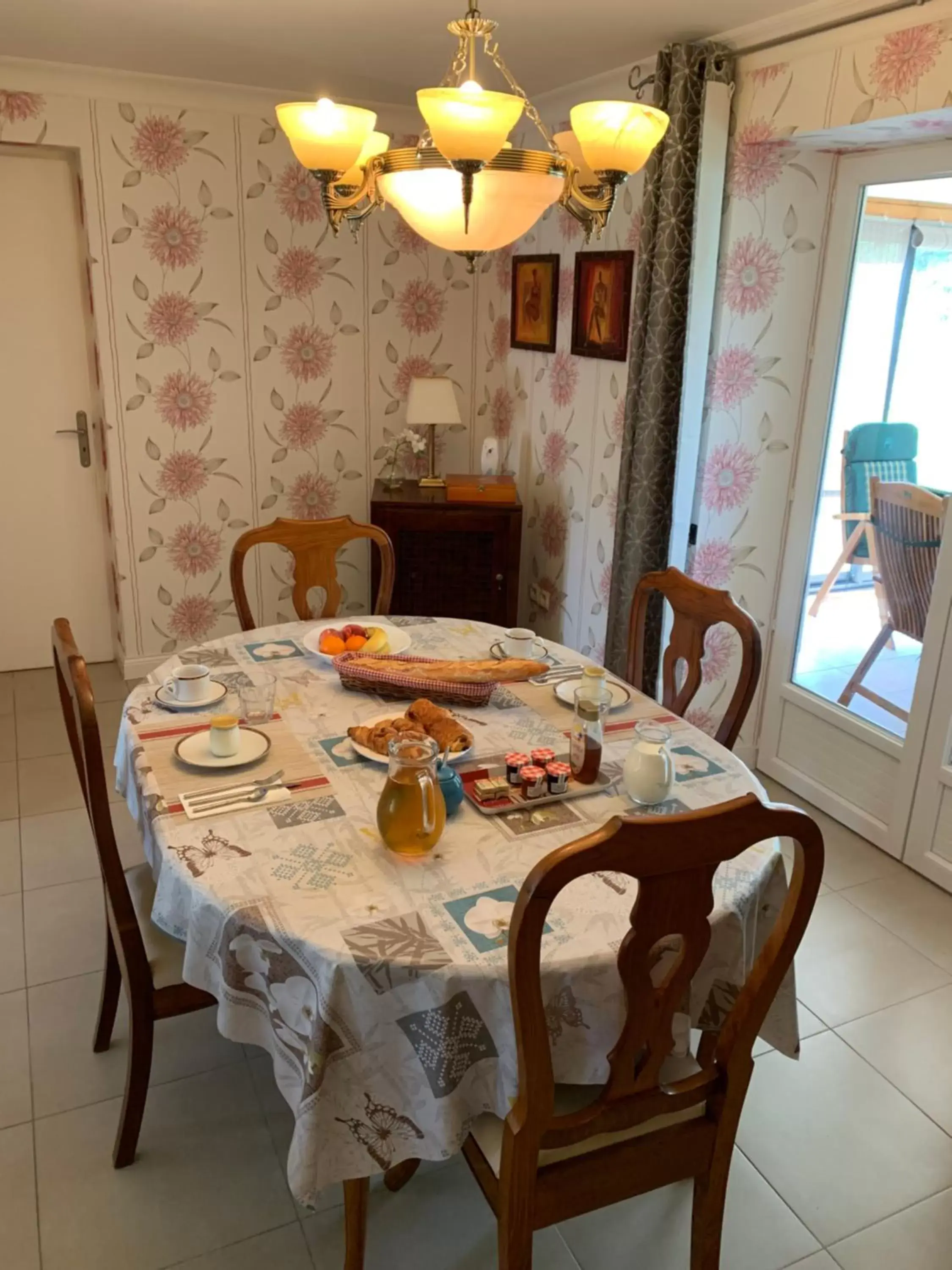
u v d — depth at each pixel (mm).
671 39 2584
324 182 1617
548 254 3617
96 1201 1717
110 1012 1997
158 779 1718
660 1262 1648
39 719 3615
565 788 1685
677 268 2725
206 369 3744
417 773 1467
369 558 4297
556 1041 1327
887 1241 1693
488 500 3742
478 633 2535
